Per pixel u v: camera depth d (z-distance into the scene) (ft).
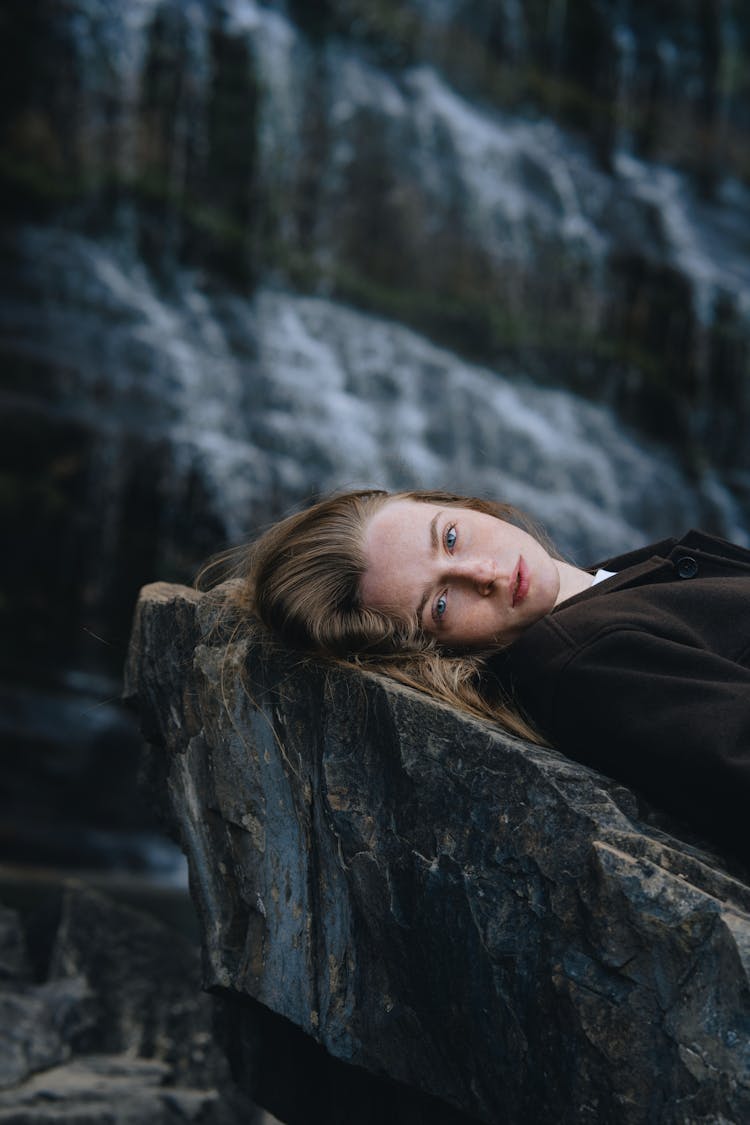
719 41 52.13
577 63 50.42
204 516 32.94
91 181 38.32
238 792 7.32
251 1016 8.37
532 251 45.91
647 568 8.12
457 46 47.78
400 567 7.55
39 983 10.77
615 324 46.50
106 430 31.63
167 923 17.85
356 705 6.89
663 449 45.50
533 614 7.68
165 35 40.06
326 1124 7.91
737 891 5.71
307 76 43.11
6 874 24.26
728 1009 5.30
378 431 38.52
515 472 41.14
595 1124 5.69
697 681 6.66
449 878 6.34
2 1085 8.95
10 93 37.24
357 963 6.73
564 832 6.03
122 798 28.94
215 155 41.01
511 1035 6.07
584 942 5.83
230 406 35.86
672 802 6.47
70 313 35.29
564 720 6.93
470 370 43.42
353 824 6.75
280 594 7.41
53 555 31.01
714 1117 5.26
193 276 39.75
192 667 7.72
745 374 45.06
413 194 44.32
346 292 42.75
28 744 27.96
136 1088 9.16
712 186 52.03
